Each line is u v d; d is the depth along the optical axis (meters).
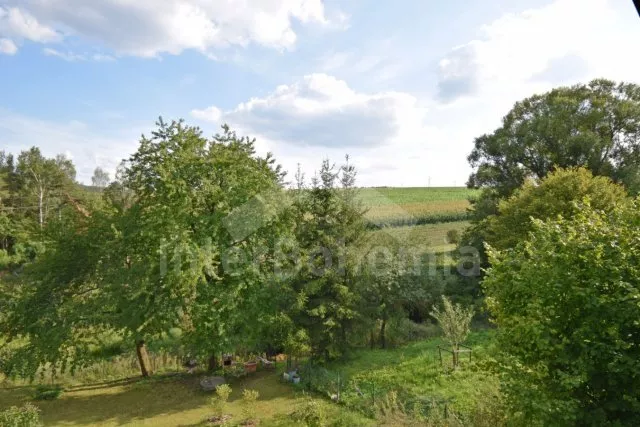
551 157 25.89
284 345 13.35
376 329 16.31
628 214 6.00
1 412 11.05
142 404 12.09
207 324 12.39
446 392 10.49
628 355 5.05
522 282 5.92
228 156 13.82
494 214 24.09
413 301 17.55
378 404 10.50
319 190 14.21
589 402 5.44
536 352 5.79
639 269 5.25
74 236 13.51
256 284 13.62
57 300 12.91
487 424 7.59
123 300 12.50
